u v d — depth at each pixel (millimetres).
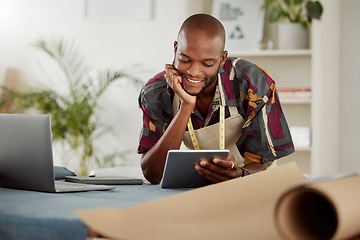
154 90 1621
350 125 3709
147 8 4047
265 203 827
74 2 4180
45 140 1085
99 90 4078
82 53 4168
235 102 1592
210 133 1637
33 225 741
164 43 4027
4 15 4305
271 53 3512
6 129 1163
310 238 604
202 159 1215
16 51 4277
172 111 1630
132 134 4074
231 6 3650
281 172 982
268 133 1533
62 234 720
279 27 3553
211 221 745
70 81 3961
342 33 3725
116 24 4113
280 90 3500
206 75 1371
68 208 851
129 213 741
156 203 788
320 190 591
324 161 3480
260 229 700
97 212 713
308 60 3635
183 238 666
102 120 4109
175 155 1159
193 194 834
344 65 3721
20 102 4062
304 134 3432
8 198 1001
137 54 4078
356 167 3701
